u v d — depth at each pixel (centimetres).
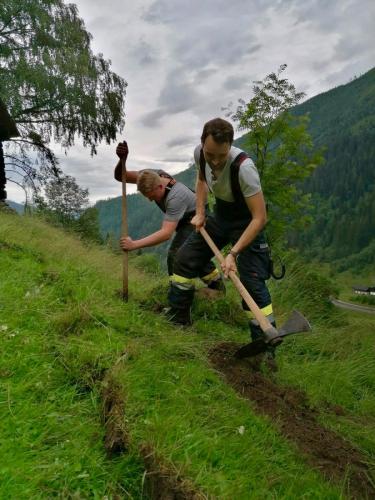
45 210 1964
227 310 507
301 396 367
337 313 669
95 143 2423
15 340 317
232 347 400
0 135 1647
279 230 1232
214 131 337
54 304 395
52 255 574
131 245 448
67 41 2266
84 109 2292
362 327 580
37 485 204
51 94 2162
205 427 271
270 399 345
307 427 329
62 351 312
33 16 2080
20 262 488
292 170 1259
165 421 258
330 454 303
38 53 2111
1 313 356
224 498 214
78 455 226
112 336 350
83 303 391
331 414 368
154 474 215
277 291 659
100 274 537
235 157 359
